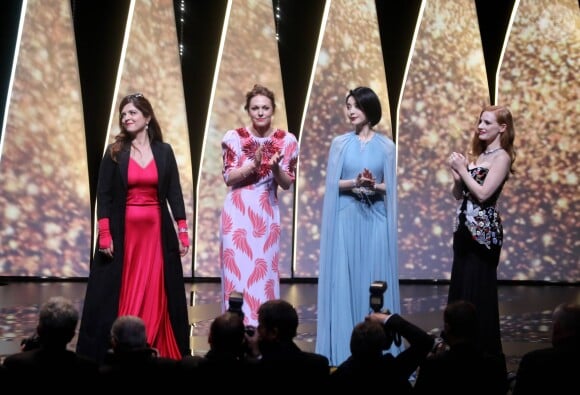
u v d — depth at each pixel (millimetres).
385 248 6895
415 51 13469
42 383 4355
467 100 13523
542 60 13516
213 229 13047
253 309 6992
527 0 13539
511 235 13469
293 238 13234
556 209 13492
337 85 13266
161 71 12773
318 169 13266
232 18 12992
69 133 12586
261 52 13055
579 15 13516
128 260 6551
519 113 13523
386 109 13328
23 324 8797
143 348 4512
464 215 6395
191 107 13305
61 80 12547
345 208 6918
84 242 12625
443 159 13500
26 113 12406
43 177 12469
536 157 13500
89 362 4461
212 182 13039
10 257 12320
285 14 13438
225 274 7090
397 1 13633
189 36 13188
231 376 4387
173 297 6621
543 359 4395
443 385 4426
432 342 4566
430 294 12047
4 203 12305
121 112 6637
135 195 6594
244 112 13070
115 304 6465
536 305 11000
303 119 13234
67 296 10859
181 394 4484
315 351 7121
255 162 6730
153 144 6688
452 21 13500
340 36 13250
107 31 12789
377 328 4379
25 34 12375
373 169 6902
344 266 6875
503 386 4480
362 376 4340
